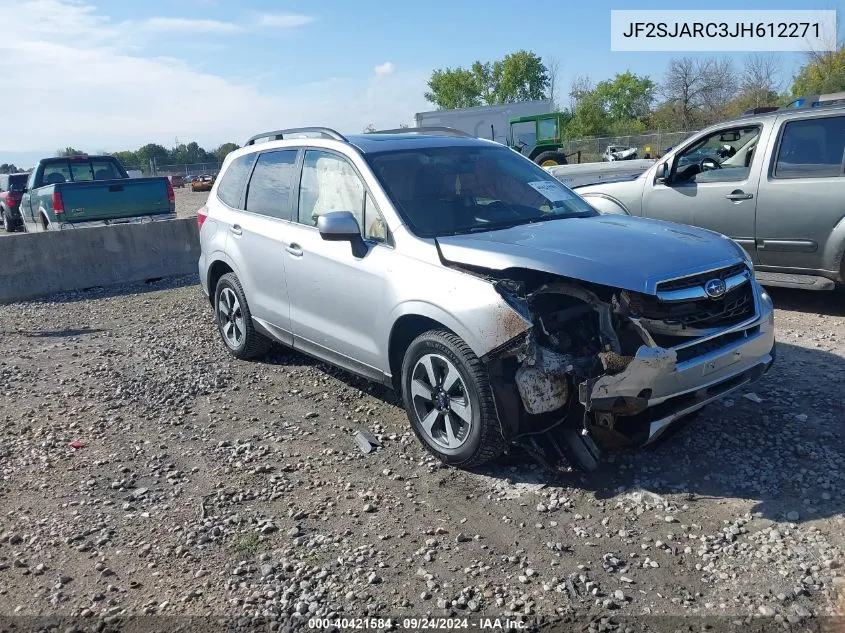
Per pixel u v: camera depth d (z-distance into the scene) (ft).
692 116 171.94
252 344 21.24
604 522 11.91
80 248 36.70
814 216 22.49
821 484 12.55
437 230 15.02
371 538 11.94
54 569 11.62
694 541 11.24
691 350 12.65
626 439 12.79
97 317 30.35
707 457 13.75
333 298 16.56
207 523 12.68
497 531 11.91
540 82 235.20
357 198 16.34
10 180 67.05
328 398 18.39
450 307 13.23
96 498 13.91
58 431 17.37
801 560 10.55
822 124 22.59
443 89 242.37
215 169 220.84
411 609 10.13
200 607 10.45
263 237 19.25
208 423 17.35
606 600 10.02
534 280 13.10
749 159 24.71
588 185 29.30
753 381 13.87
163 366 22.07
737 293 13.53
